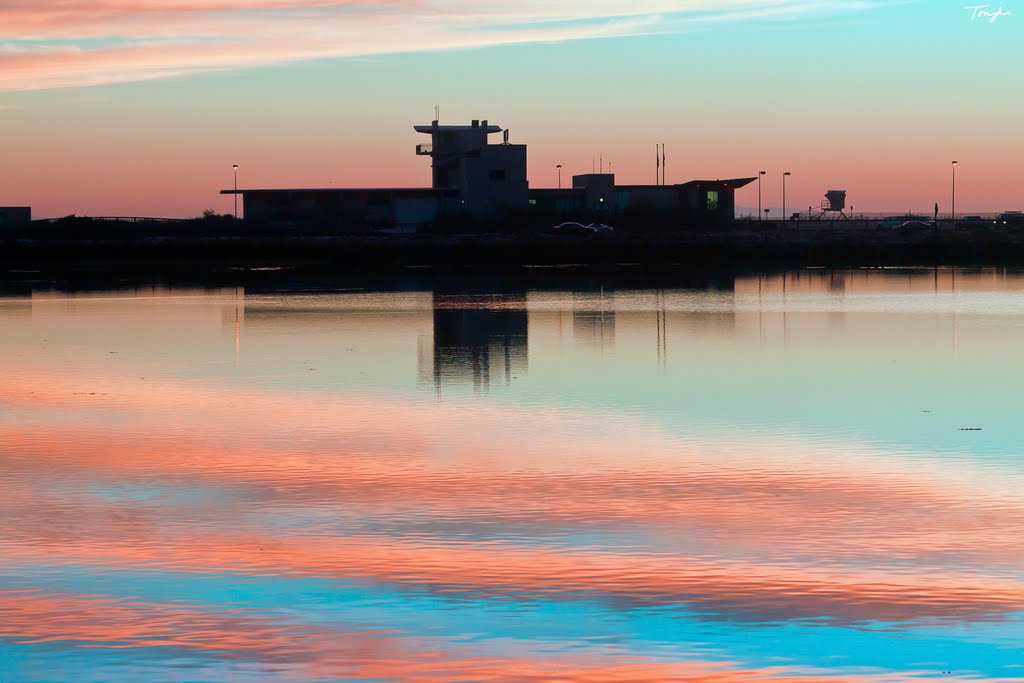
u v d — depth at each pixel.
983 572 41.22
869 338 122.12
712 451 62.91
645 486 54.56
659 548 44.25
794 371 96.94
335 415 75.81
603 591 39.56
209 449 64.44
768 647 34.88
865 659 34.06
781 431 69.00
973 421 72.25
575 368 99.31
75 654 34.66
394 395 84.44
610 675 33.16
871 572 41.28
